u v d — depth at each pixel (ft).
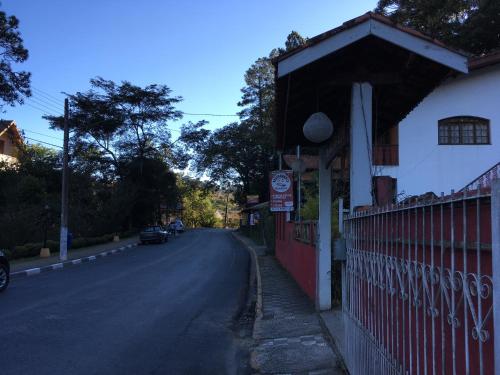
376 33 18.39
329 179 33.40
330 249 33.71
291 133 29.43
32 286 49.14
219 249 105.40
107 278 55.88
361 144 20.10
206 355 24.39
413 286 11.41
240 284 51.06
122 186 154.51
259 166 196.65
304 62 18.54
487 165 63.46
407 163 64.08
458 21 86.07
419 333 11.05
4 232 87.30
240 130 199.93
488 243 7.72
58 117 168.96
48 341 26.45
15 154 164.14
